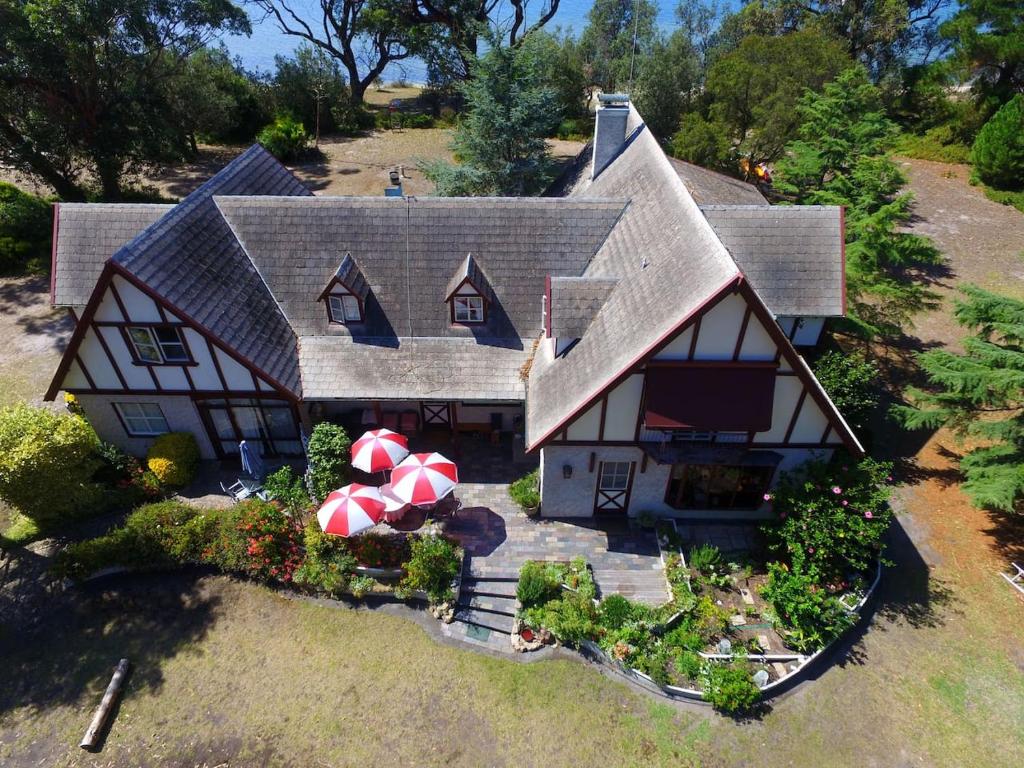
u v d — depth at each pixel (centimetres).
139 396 2253
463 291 2309
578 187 3259
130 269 1908
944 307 3441
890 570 2066
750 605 1933
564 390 1989
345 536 1897
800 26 6222
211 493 2314
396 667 1814
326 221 2430
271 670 1806
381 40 6862
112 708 1711
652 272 1980
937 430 2612
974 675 1780
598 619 1862
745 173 4869
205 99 5116
